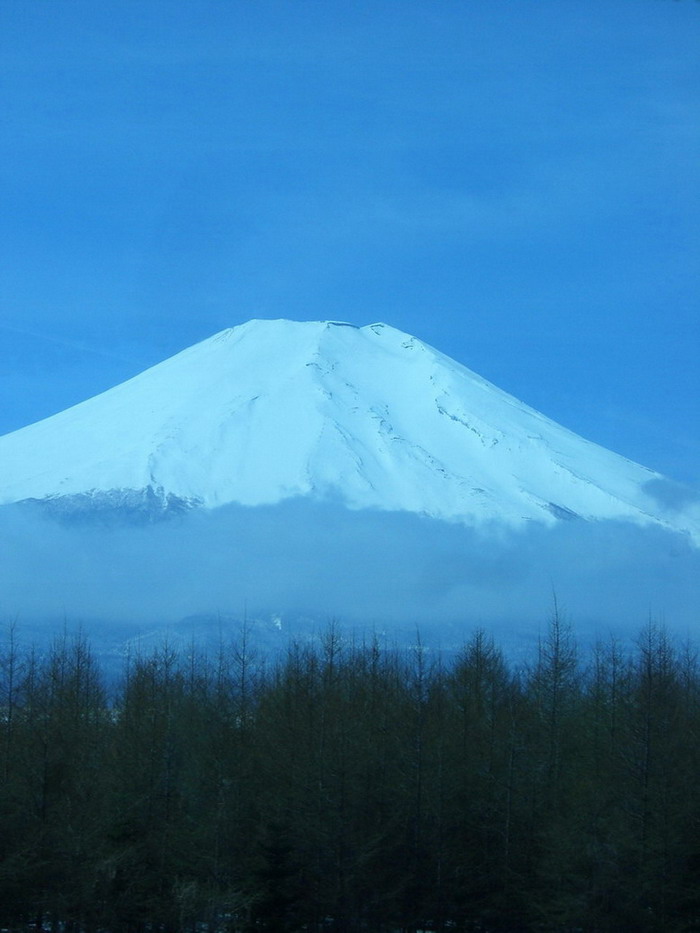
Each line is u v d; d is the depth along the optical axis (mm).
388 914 89375
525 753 93875
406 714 97250
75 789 92812
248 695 113188
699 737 95500
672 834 85500
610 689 109250
